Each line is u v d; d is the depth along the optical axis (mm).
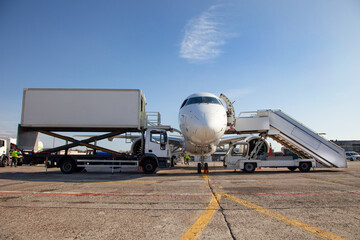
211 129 12922
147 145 15109
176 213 4941
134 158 15617
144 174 14594
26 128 16266
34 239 3539
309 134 17344
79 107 15844
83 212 5043
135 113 15797
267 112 18219
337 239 3508
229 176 12828
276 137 18922
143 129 16609
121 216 4734
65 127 15906
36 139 16875
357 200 6152
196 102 14578
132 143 18719
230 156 16312
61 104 15844
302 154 18500
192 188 8273
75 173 15516
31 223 4293
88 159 15477
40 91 15914
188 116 13805
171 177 12398
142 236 3643
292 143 17641
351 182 9844
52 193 7293
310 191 7516
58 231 3873
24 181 10633
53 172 16594
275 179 11117
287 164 15938
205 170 15062
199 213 4934
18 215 4809
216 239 3502
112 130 17141
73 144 16375
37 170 19016
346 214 4824
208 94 15258
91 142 16438
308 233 3750
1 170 19047
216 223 4258
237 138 21359
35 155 15641
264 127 17781
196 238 3547
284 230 3885
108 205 5680
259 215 4758
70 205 5688
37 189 8125
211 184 9312
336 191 7508
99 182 10141
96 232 3826
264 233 3746
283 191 7547
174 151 24734
